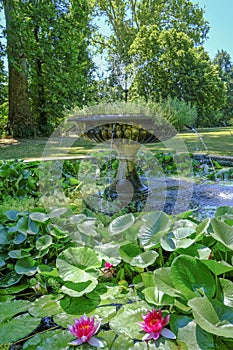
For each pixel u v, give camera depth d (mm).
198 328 902
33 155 5180
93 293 1195
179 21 14562
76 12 8617
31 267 1388
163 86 12656
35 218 1646
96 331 939
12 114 8648
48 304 1134
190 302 888
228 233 1186
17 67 8008
